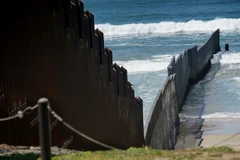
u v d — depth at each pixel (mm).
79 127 37500
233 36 147625
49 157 17312
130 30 160000
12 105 30406
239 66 110875
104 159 27234
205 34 152875
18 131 31000
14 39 30547
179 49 131000
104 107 42625
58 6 34656
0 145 29484
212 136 67625
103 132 42281
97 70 41188
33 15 32250
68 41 36125
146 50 130000
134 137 51062
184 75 87500
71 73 36469
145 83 91250
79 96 37812
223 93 89125
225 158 28953
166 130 64125
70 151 32594
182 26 160375
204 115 77062
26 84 31625
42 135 17172
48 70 33688
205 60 108062
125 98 47875
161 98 61812
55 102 34219
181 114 78375
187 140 68125
